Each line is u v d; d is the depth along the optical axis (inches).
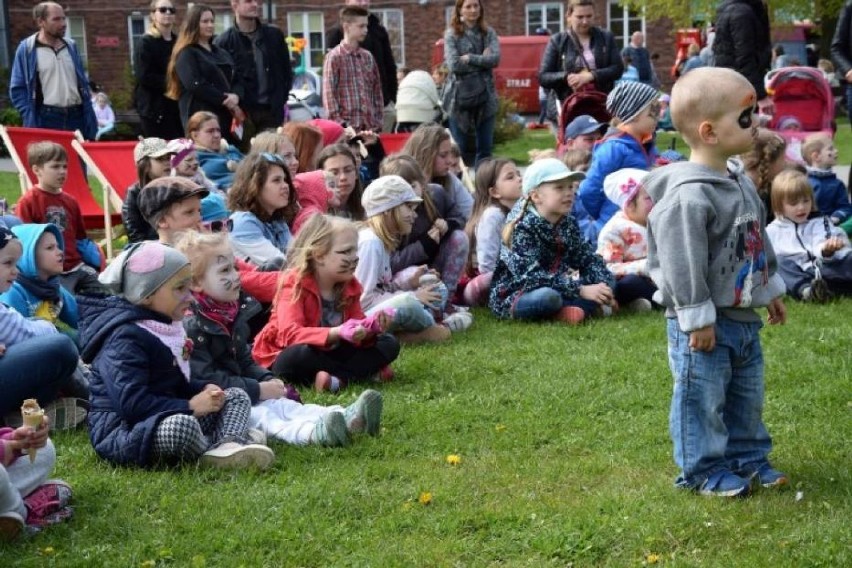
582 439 190.5
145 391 177.0
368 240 269.3
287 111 594.6
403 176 293.7
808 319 280.4
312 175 303.9
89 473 175.5
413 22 1465.3
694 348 155.4
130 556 145.3
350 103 442.0
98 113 938.1
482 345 262.8
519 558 143.9
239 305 207.9
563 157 377.7
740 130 155.5
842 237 307.9
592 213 342.0
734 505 156.5
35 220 317.7
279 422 194.5
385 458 183.9
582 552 144.0
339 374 225.8
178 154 304.5
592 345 260.1
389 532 152.6
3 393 180.9
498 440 190.9
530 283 291.0
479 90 488.4
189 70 410.0
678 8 1164.5
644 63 1007.0
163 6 430.0
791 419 198.7
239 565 142.8
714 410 159.0
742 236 155.9
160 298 179.8
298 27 1456.7
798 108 514.9
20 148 412.5
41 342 184.2
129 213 307.6
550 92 580.7
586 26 458.6
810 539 144.7
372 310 258.2
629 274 304.3
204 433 185.0
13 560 144.2
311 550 146.6
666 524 149.6
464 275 319.6
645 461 178.2
